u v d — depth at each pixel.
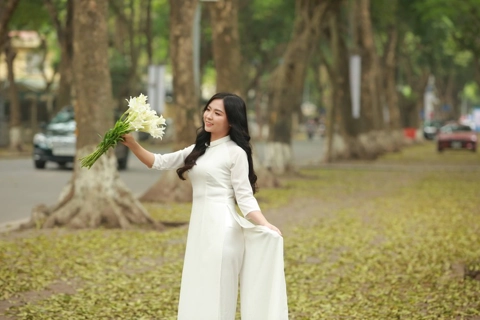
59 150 26.98
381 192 22.47
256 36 48.69
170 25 18.64
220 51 20.88
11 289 8.91
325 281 9.95
